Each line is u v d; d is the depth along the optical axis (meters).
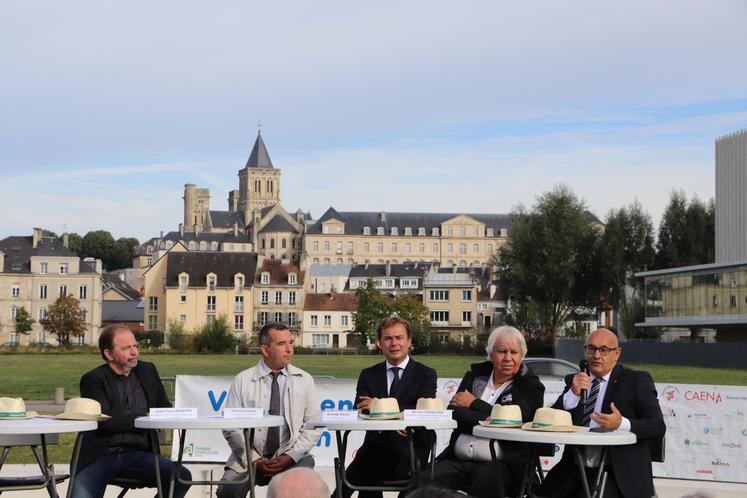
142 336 132.00
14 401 8.66
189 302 154.12
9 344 118.50
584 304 104.38
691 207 108.12
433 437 9.43
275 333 9.97
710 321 86.38
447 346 109.50
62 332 144.62
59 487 11.66
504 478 9.31
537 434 7.78
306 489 4.50
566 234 101.19
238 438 9.83
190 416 8.68
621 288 103.06
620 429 8.46
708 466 13.16
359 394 10.37
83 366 71.62
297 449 9.80
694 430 13.26
